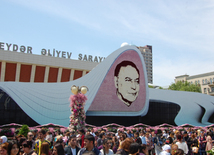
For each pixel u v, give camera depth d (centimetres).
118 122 3528
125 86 3462
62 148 703
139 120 3725
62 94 2936
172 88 8494
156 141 1569
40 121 2736
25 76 5566
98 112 3203
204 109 4125
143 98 3622
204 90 9344
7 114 2705
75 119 1631
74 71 6216
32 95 2794
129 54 3544
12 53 5281
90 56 6525
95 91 3155
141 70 3638
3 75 5225
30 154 681
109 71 3347
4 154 696
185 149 1054
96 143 1054
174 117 4075
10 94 2697
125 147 670
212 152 1049
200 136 1468
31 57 5503
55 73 5959
